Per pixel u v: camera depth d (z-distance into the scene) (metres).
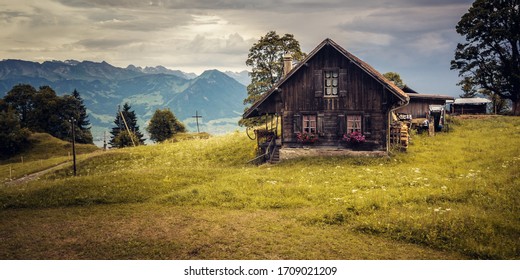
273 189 19.14
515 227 12.18
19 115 90.94
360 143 27.92
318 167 24.91
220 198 17.97
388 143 28.03
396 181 19.73
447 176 20.62
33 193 20.00
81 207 17.73
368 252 11.66
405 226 12.97
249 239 12.80
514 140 29.70
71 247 12.66
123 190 20.08
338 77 28.42
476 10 55.62
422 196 16.23
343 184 19.75
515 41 54.72
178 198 18.23
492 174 19.03
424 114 45.25
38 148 72.62
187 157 37.12
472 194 15.89
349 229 13.53
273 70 53.62
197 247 12.29
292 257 11.42
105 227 14.54
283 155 29.56
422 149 28.97
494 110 72.19
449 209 13.81
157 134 85.31
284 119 29.97
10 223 15.42
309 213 15.22
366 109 27.80
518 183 16.28
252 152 33.94
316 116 29.17
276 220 14.78
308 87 29.22
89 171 36.19
